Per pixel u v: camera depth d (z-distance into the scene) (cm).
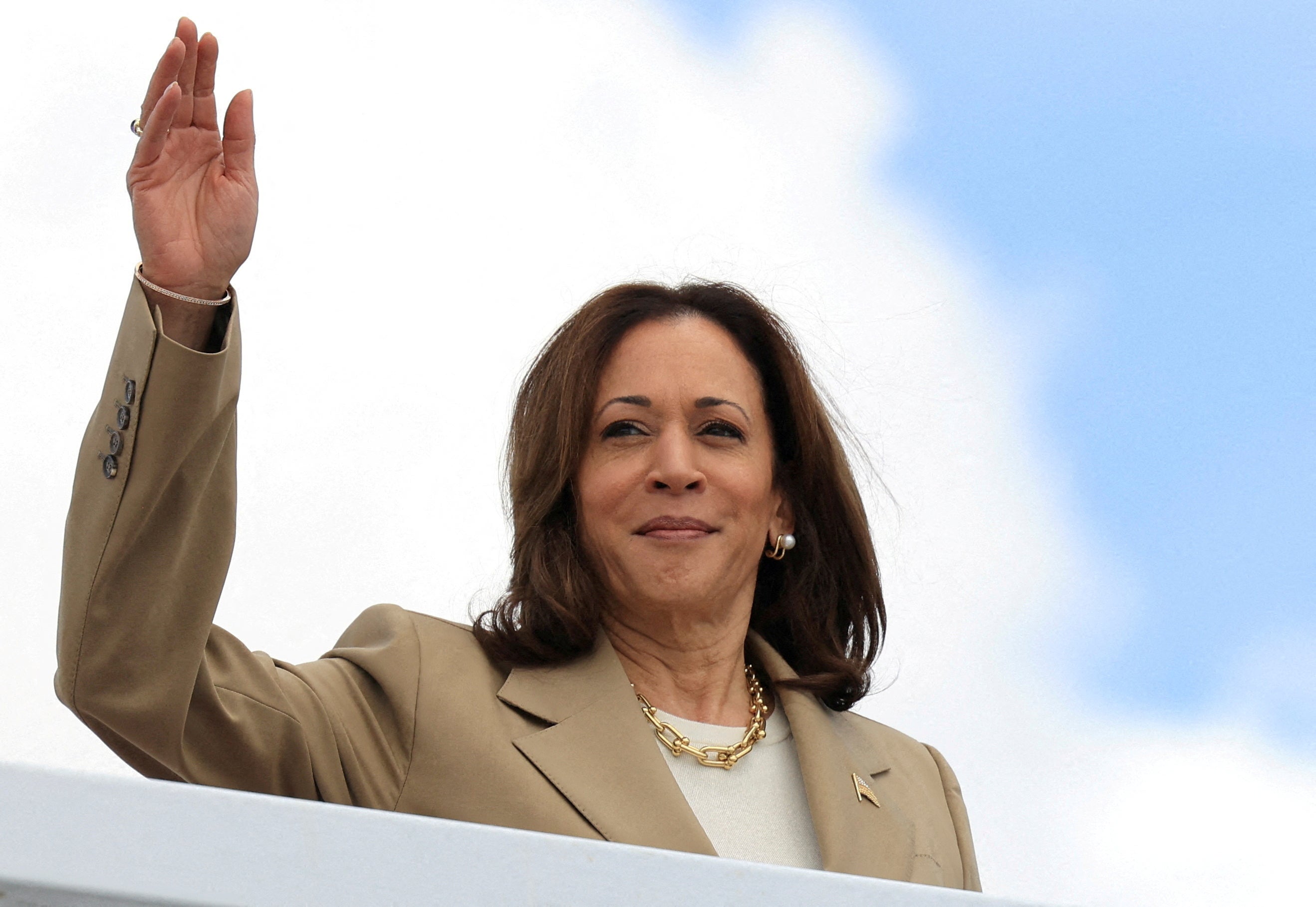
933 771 1292
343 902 599
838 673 1273
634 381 1232
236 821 602
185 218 930
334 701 1066
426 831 616
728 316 1305
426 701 1085
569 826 1032
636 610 1207
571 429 1223
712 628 1218
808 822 1140
